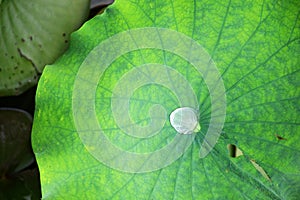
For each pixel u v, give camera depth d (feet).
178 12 2.26
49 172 2.28
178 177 2.26
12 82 2.80
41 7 2.64
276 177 2.28
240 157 2.29
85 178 2.27
